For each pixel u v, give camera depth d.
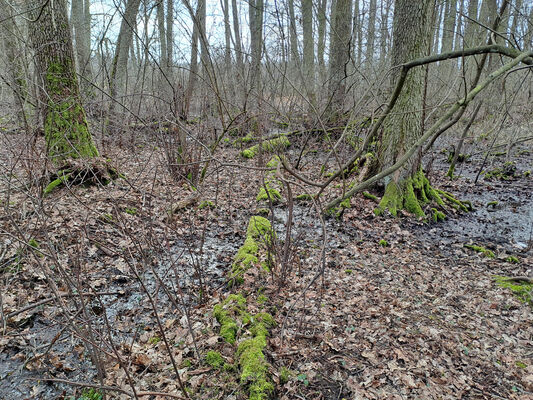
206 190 8.46
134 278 4.97
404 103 7.55
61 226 5.39
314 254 5.96
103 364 3.45
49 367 3.49
